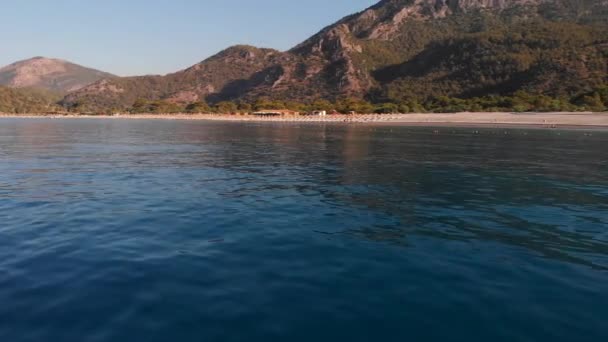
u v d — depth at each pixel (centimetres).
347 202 1622
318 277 900
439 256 1038
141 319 711
